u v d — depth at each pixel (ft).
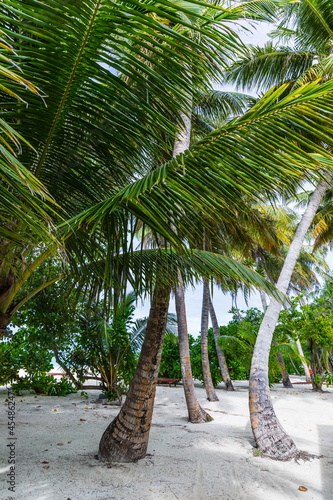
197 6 7.32
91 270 12.97
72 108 7.44
